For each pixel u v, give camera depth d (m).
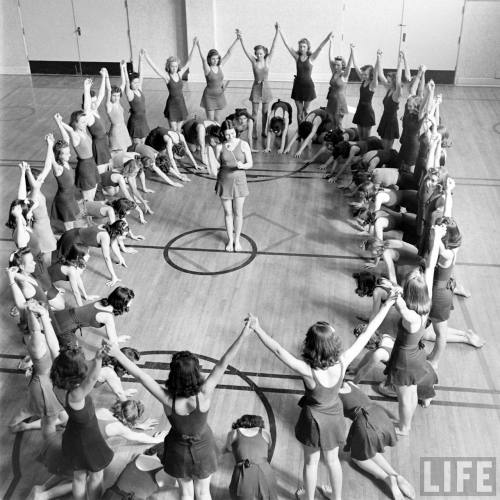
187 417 3.94
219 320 6.56
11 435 5.25
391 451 5.07
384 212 7.32
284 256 7.66
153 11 13.70
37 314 4.64
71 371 4.02
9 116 12.08
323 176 9.68
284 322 6.52
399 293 4.68
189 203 8.92
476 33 13.20
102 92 9.21
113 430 4.78
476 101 12.80
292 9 13.35
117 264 7.52
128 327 6.46
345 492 4.72
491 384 5.74
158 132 9.49
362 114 10.00
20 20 14.00
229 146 7.16
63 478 4.69
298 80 10.84
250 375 5.83
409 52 13.56
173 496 4.62
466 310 6.69
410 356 4.90
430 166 7.14
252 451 4.45
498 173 9.71
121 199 7.78
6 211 8.66
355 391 4.93
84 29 14.02
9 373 5.88
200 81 14.05
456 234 5.98
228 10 13.51
